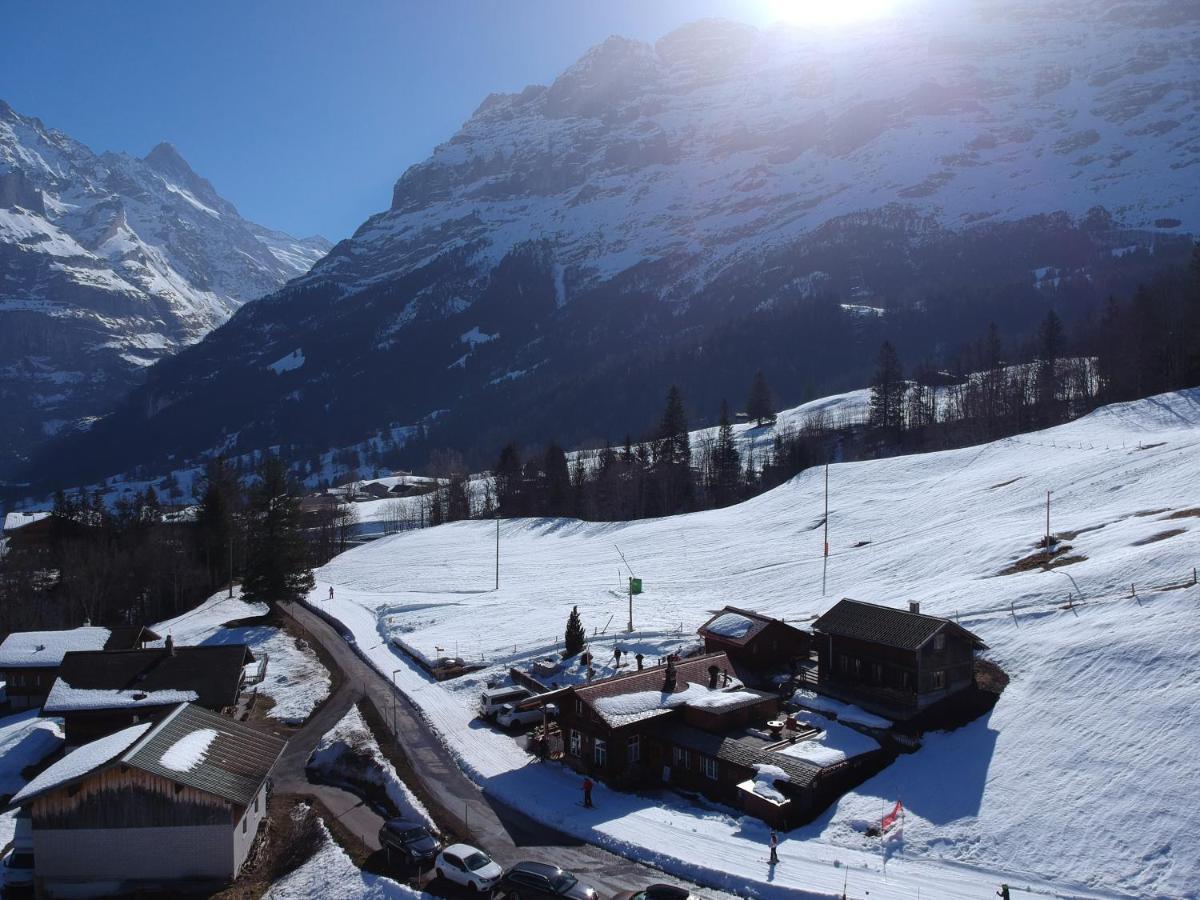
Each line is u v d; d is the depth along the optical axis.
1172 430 107.75
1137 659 46.97
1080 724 43.94
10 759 55.75
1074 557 66.12
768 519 119.62
